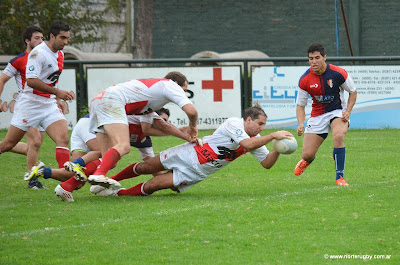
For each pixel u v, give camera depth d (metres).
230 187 31.06
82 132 30.19
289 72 54.56
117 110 26.62
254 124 27.48
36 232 21.86
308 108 54.12
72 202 27.11
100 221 23.42
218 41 87.38
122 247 20.11
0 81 32.53
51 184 32.78
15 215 24.44
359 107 54.59
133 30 84.25
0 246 20.17
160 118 29.03
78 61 54.50
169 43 87.69
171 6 87.19
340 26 85.31
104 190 28.88
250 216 23.97
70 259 18.91
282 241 20.67
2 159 41.12
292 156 42.03
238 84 54.84
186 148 28.11
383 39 84.94
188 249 19.91
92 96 54.59
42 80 30.23
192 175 28.05
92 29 78.94
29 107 30.58
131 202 27.00
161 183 28.14
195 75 54.56
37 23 72.81
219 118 54.91
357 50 85.06
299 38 86.31
